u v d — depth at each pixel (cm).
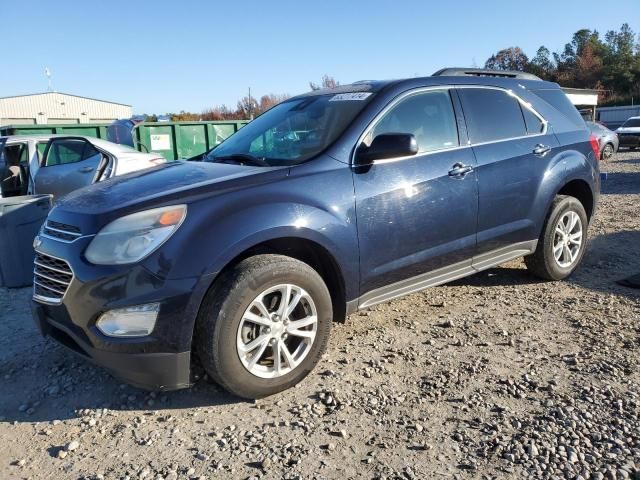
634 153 2314
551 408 305
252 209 316
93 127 1259
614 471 250
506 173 446
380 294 382
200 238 299
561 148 501
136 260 291
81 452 283
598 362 356
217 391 338
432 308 465
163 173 374
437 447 275
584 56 7388
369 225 361
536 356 369
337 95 424
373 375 350
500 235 450
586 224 534
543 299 478
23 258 576
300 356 335
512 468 257
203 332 302
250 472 261
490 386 331
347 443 281
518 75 514
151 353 293
